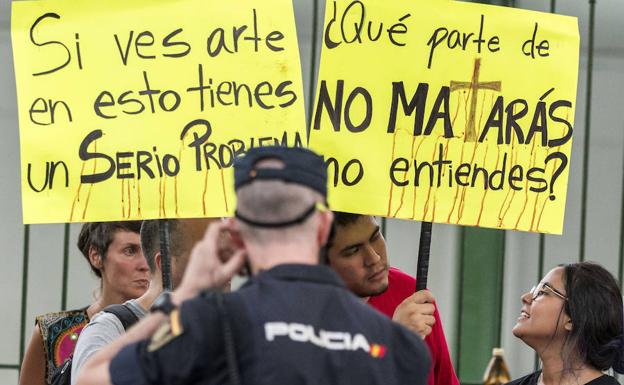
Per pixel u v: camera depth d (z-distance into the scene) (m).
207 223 8.66
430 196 8.32
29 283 14.70
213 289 5.96
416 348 6.00
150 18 8.24
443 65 8.41
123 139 8.14
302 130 8.21
